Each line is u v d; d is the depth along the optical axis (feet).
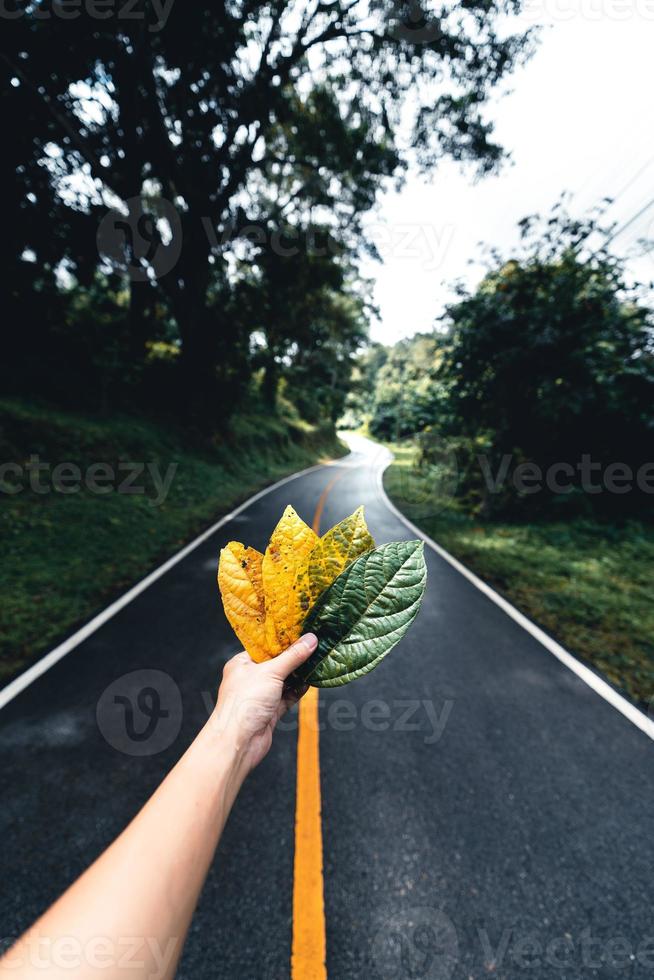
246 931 5.14
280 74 31.78
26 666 10.37
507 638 12.66
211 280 43.32
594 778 7.45
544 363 25.57
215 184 35.94
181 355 43.39
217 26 26.99
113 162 31.19
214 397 48.91
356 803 6.79
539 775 7.47
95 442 29.81
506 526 28.86
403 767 7.54
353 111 33.94
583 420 27.32
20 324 31.96
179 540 22.35
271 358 72.59
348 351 109.40
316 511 33.78
